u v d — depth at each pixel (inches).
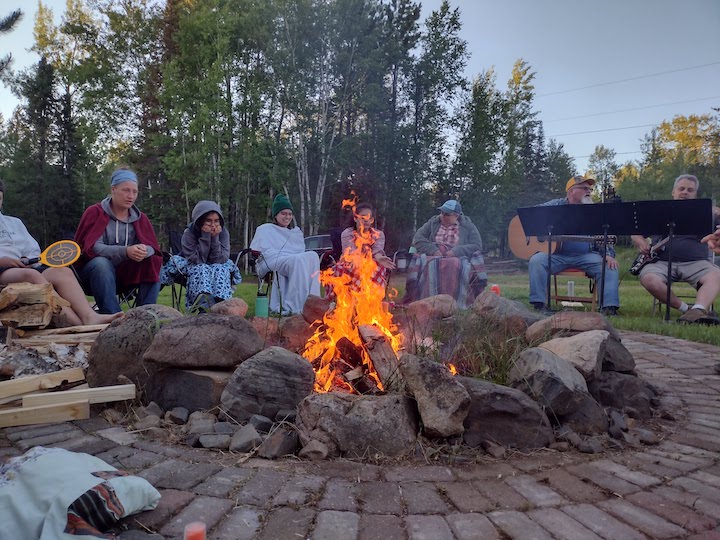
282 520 65.3
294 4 835.4
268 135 880.9
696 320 237.3
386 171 924.0
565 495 74.1
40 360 118.1
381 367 106.3
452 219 253.6
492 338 122.3
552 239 262.2
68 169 1154.7
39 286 142.6
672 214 233.6
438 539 61.9
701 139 1498.5
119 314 158.1
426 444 90.4
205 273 202.5
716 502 72.3
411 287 246.2
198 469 79.4
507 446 92.0
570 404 98.4
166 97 852.6
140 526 63.2
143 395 109.3
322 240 623.8
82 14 1013.2
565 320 132.3
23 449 86.8
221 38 823.1
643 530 64.6
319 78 868.0
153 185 1066.7
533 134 1504.7
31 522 57.7
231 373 107.2
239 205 926.4
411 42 961.5
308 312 135.2
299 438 88.9
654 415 112.6
